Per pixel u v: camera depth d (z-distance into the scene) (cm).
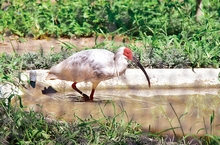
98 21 1822
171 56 1510
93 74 1284
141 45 1667
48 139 1009
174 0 2102
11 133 1013
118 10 1891
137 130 1111
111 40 1667
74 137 1009
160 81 1451
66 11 1870
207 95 1427
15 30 1738
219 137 1041
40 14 1864
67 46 1545
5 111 1085
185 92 1441
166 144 1023
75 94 1386
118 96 1388
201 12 1886
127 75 1441
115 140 1010
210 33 1675
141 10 1895
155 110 1290
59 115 1218
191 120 1227
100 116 1221
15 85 1312
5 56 1466
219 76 1473
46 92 1374
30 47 1641
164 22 1789
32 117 1056
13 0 2011
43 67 1455
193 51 1531
